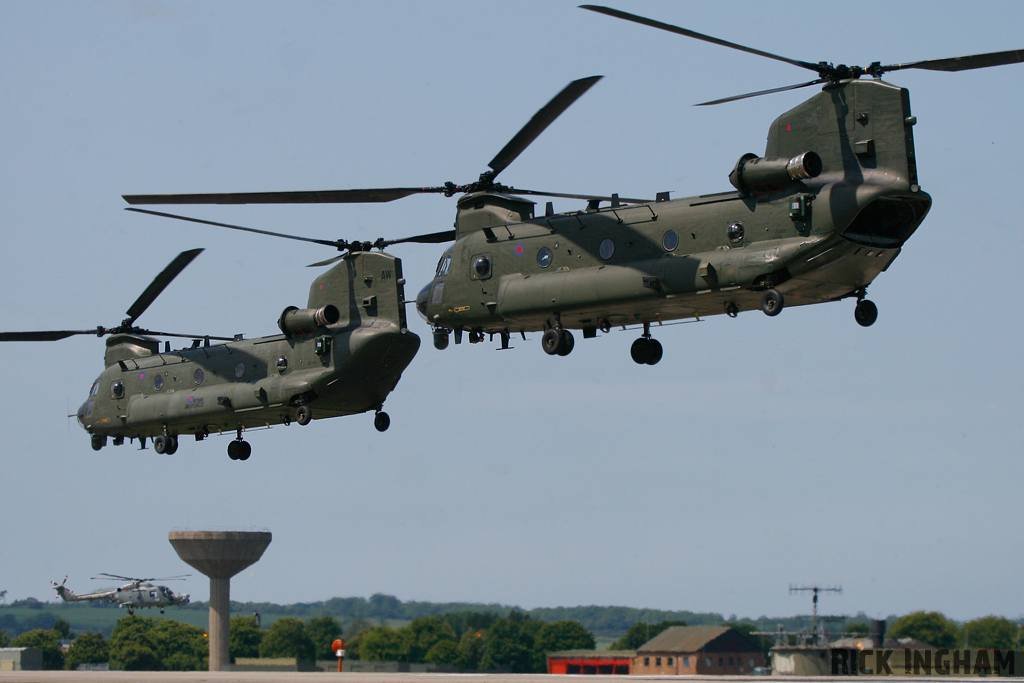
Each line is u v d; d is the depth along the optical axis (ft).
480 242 292.20
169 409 387.14
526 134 281.74
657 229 260.01
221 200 308.81
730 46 232.94
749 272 241.35
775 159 243.19
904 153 236.02
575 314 272.92
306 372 354.54
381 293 347.36
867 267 245.45
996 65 230.27
